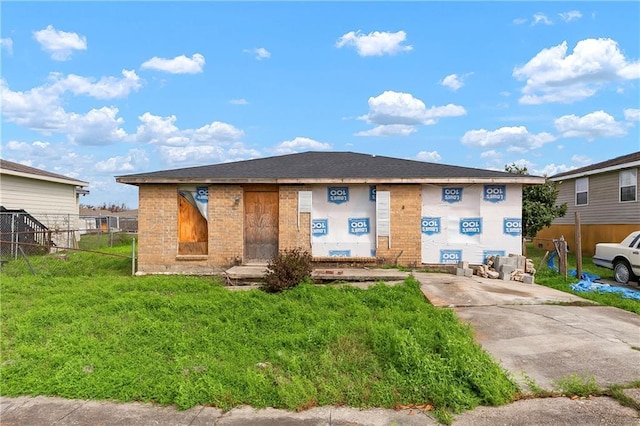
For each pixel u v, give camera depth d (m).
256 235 12.74
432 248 12.53
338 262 12.48
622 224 18.62
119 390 4.64
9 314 7.64
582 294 9.62
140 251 12.53
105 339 6.23
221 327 6.74
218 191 12.49
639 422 3.90
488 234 12.45
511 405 4.29
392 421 4.04
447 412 4.13
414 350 5.09
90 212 57.03
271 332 6.50
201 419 4.12
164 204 12.50
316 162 14.70
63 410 4.32
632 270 11.57
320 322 6.72
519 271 11.20
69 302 8.34
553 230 24.41
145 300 8.12
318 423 4.02
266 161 14.97
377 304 8.20
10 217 17.23
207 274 12.40
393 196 12.49
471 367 4.69
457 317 7.16
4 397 4.62
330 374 4.93
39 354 5.59
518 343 5.94
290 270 9.41
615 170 19.02
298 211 12.50
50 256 16.28
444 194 12.54
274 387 4.62
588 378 4.76
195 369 5.10
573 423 3.90
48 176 21.95
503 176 12.15
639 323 6.99
